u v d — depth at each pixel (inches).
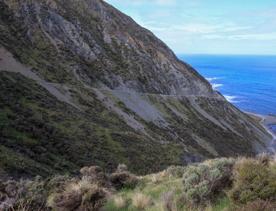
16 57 2977.4
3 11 3614.7
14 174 1024.9
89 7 5251.0
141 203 372.5
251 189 294.5
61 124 2073.1
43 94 2583.7
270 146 4913.9
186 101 4753.9
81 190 388.8
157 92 4571.9
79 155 1717.5
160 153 2273.6
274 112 7327.8
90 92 3417.8
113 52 4717.0
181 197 343.0
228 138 4429.1
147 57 5044.3
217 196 333.1
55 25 4109.3
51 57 3563.0
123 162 1856.5
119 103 3604.8
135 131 3107.8
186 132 3875.5
